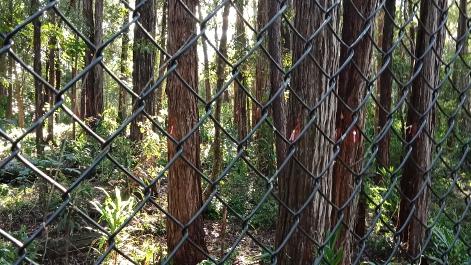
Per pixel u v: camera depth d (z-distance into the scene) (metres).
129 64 11.13
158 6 11.89
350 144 3.56
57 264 5.28
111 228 5.32
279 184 2.75
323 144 2.53
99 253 5.28
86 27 9.13
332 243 2.22
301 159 2.55
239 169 8.02
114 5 8.70
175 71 1.07
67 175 6.30
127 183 6.91
